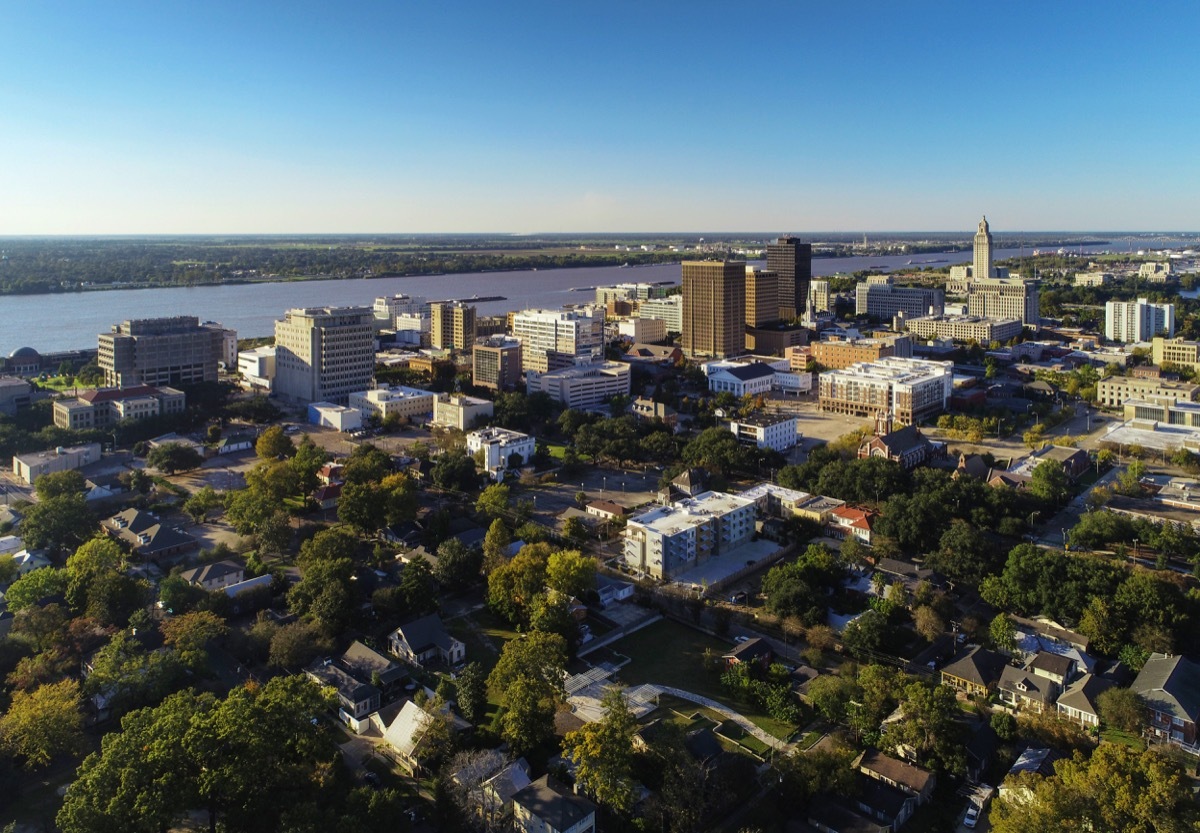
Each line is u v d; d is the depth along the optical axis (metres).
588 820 168.00
